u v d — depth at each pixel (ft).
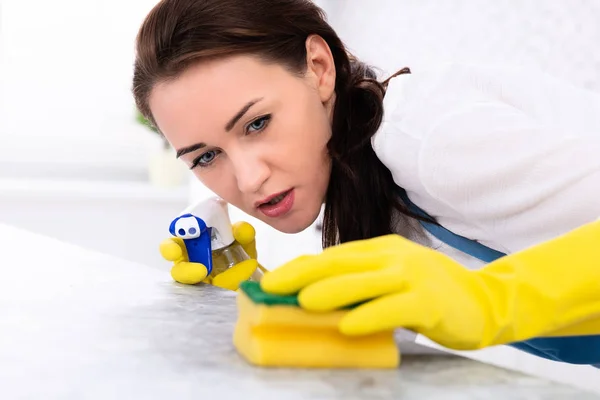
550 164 2.43
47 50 8.45
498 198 2.55
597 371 4.64
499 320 1.55
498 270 1.67
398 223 3.33
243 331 1.50
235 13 2.88
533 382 1.37
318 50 3.12
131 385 1.30
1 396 1.23
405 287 1.43
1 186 7.67
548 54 5.03
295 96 2.98
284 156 2.94
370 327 1.37
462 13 5.82
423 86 2.84
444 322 1.44
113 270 2.72
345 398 1.26
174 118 2.90
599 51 4.62
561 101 2.79
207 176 3.06
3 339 1.59
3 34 8.31
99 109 8.64
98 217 7.96
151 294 2.26
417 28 6.28
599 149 2.43
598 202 2.38
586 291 1.64
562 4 4.91
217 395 1.26
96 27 8.50
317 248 5.97
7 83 8.41
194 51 2.79
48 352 1.49
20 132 8.50
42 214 7.84
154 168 8.37
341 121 3.09
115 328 1.72
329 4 7.18
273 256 7.07
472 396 1.28
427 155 2.61
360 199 3.14
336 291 1.39
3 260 2.82
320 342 1.44
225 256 3.03
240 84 2.84
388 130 2.83
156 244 8.08
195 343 1.60
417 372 1.42
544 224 2.50
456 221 2.95
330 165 3.16
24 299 2.05
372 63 6.74
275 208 3.04
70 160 8.63
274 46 2.95
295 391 1.29
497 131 2.50
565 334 1.79
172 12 2.85
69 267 2.71
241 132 2.88
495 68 2.88
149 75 2.92
